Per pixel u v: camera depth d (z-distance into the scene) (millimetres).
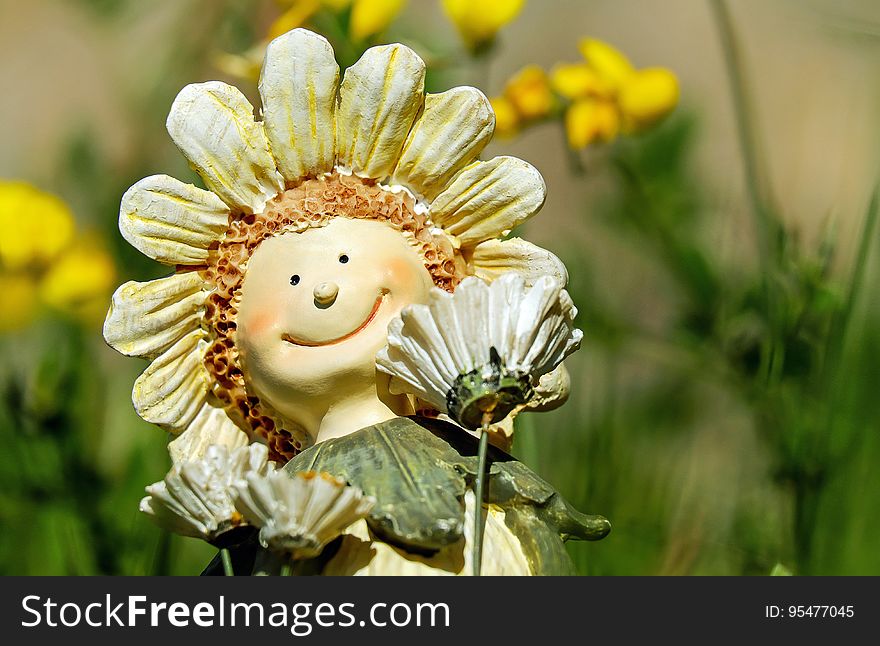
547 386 680
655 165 880
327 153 673
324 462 649
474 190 676
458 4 828
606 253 899
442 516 636
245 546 659
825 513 779
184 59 955
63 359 827
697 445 854
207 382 677
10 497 796
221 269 671
